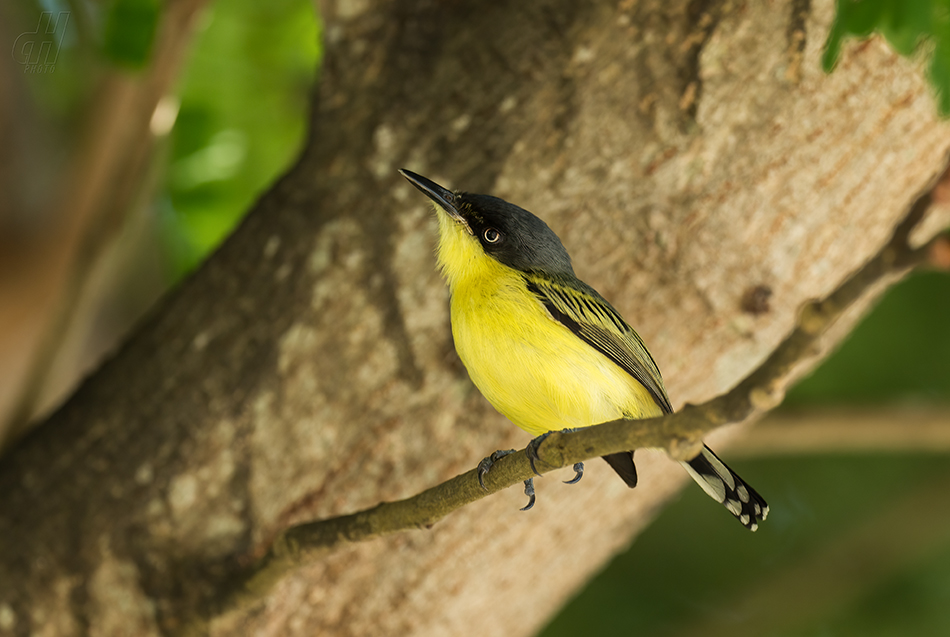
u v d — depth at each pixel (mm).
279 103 15797
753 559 15766
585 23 9461
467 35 9859
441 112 9672
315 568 9047
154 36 11617
